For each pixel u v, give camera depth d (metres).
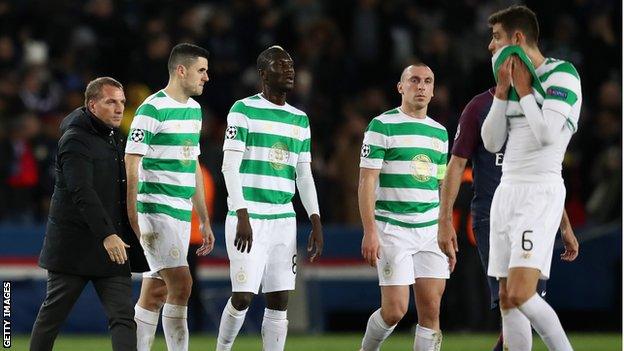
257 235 30.33
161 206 31.41
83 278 28.55
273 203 30.58
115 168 28.58
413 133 31.02
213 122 55.25
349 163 53.12
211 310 48.38
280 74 30.61
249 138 30.47
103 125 28.42
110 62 59.09
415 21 64.00
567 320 50.97
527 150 26.31
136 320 32.12
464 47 63.94
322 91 59.62
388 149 30.94
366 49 61.94
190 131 31.84
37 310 47.66
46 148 52.09
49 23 59.91
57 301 28.48
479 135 29.52
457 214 46.53
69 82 56.81
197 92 31.83
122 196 28.80
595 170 56.19
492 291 30.25
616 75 62.34
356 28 62.25
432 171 31.20
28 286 47.78
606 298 49.84
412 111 31.33
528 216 26.14
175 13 60.34
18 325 47.44
